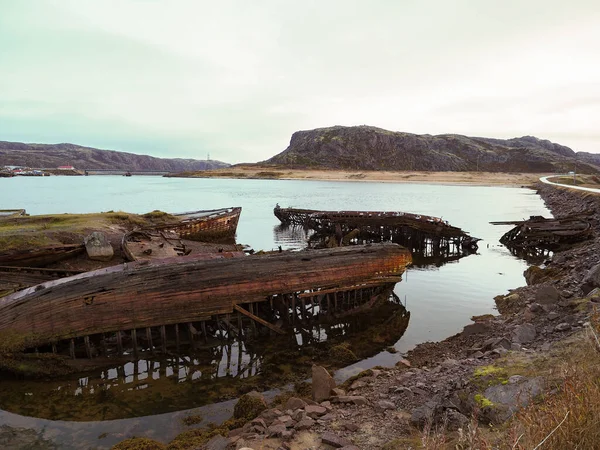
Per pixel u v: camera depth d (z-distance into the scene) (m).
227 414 10.36
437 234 34.22
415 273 25.72
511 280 23.50
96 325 13.49
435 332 15.57
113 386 12.11
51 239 25.06
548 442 4.08
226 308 15.02
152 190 112.69
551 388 6.54
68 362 13.09
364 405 8.73
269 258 16.20
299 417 8.23
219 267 15.20
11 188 106.12
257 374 12.69
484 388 7.43
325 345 14.83
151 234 28.50
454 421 6.71
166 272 14.44
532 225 33.62
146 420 10.20
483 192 107.62
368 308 18.14
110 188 118.38
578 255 22.66
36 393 11.78
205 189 121.25
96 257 22.30
